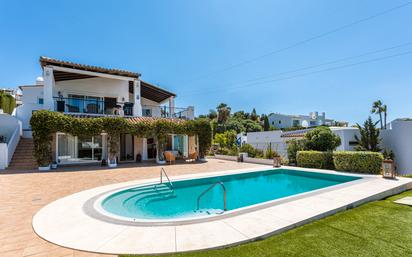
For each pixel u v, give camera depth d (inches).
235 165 674.8
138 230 185.3
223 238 166.1
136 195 358.3
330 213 225.8
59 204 267.9
